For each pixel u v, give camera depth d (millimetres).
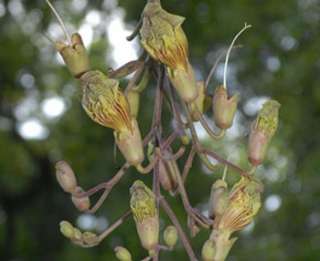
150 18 3551
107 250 11297
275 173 11828
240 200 3588
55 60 13195
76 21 11945
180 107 4055
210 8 10852
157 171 3674
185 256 9828
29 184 12273
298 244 10875
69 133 12477
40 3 12203
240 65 11438
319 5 11414
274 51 11508
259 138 3736
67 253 11695
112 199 10906
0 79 13000
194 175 11117
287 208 11102
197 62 11242
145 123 9945
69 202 12117
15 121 13016
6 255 12312
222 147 11414
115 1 11359
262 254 10930
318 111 11375
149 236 3545
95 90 3572
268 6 11172
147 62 3797
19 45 12844
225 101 3727
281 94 11453
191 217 3648
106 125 3639
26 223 12281
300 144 11391
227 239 3592
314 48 11258
